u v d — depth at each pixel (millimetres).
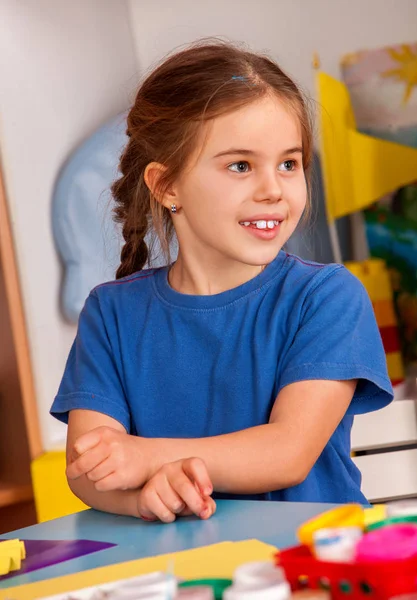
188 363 1169
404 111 2793
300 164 1121
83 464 944
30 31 2516
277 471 979
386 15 2971
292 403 1046
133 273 1312
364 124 2814
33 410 2391
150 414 1175
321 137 2699
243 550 732
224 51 1149
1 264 2336
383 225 2787
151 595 582
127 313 1229
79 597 640
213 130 1080
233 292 1174
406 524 606
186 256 1192
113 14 3002
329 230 2752
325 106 2709
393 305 2777
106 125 2596
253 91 1082
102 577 718
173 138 1122
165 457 954
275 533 779
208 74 1112
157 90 1175
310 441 1017
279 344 1135
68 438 1177
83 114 2750
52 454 2367
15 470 2385
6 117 2369
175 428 1160
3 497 2318
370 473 1585
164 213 1253
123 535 863
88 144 2557
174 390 1167
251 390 1130
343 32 2990
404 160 2742
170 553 762
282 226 1099
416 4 2969
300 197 1102
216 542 778
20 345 2363
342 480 1111
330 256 2750
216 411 1143
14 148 2393
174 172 1123
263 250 1085
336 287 1149
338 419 1062
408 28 2973
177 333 1183
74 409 1184
